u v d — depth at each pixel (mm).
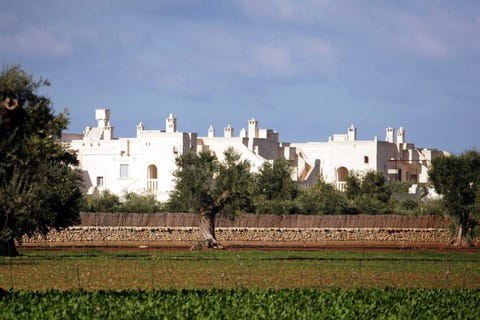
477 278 104500
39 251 145625
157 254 138875
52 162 130375
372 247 169375
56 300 73250
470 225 180375
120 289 88375
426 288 90062
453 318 70125
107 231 178375
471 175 179500
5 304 71312
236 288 84688
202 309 70250
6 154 69500
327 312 70062
